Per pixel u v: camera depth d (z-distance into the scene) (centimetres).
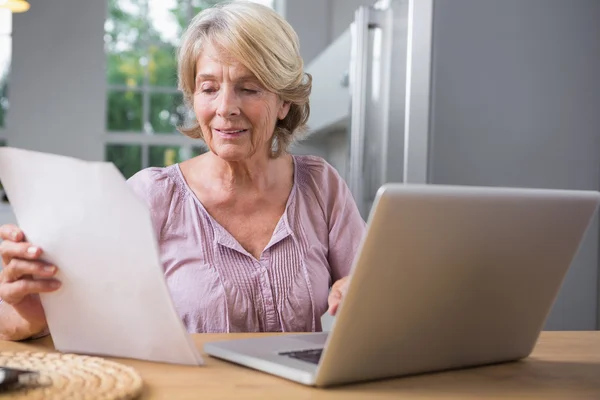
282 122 158
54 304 101
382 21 245
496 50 230
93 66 456
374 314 84
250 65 138
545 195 93
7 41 455
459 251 87
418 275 85
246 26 138
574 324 238
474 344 99
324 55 329
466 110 228
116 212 89
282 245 152
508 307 99
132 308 95
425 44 224
